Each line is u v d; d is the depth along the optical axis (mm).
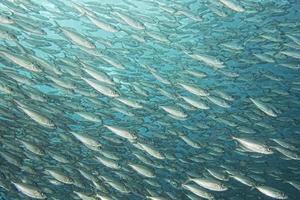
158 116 3061
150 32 2521
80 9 2135
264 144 1760
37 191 1642
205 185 1867
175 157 2740
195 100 2146
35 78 2365
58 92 2883
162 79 2561
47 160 2371
